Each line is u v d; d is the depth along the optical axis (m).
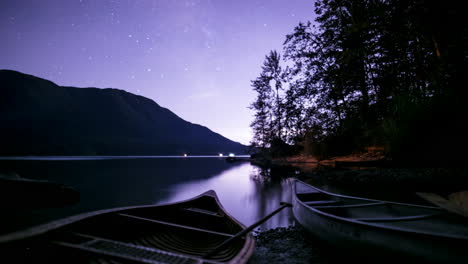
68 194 6.64
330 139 14.98
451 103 6.44
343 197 4.40
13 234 1.93
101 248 2.05
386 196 5.34
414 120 6.92
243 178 13.75
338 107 15.22
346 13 15.63
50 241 2.10
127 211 3.29
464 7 8.83
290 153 22.89
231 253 2.72
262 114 26.53
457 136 5.97
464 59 8.10
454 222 3.03
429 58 10.61
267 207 6.52
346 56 13.95
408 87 11.12
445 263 1.90
